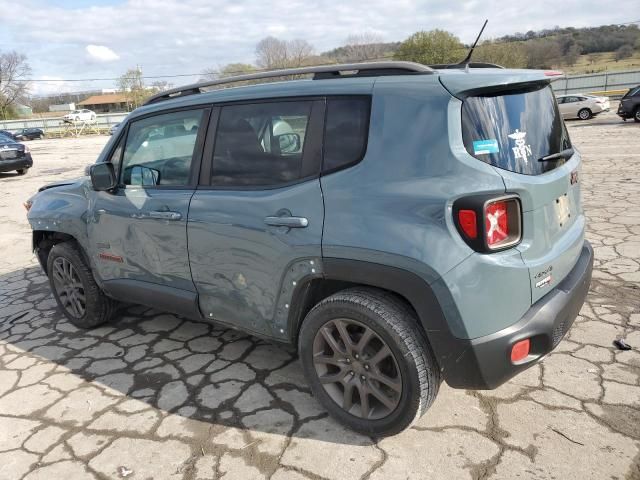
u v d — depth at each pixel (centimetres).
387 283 234
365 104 250
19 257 669
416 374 235
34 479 252
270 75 291
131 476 249
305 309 278
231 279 298
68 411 306
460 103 229
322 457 251
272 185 277
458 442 254
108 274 383
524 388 293
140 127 353
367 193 239
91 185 387
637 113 1911
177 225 316
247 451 260
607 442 246
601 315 373
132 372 347
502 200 221
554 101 281
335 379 267
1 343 409
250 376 330
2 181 1461
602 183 845
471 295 219
